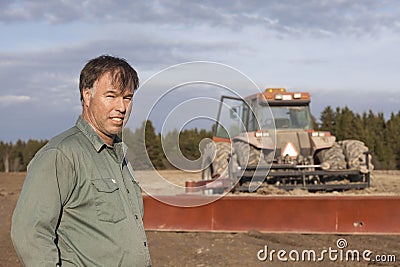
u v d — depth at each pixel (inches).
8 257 261.0
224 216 297.6
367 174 398.6
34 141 1678.2
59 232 89.2
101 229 90.4
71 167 89.3
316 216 290.2
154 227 300.2
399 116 1627.7
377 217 286.7
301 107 438.3
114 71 93.9
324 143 419.5
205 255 257.8
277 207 294.2
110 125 94.7
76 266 88.6
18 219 84.3
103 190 91.4
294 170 400.8
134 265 93.3
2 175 944.9
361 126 1643.7
